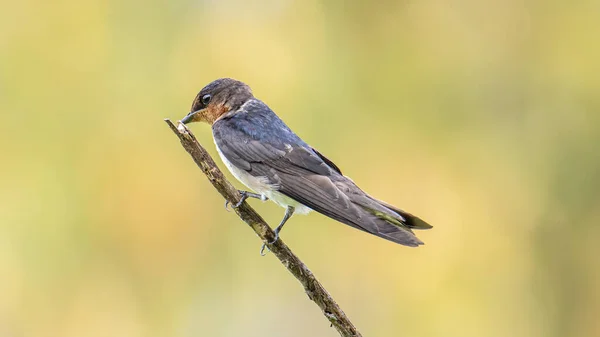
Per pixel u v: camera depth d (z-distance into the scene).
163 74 12.52
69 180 11.86
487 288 12.09
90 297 11.59
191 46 12.70
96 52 12.45
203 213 11.99
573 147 13.12
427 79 13.05
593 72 13.22
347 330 7.58
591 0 13.33
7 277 11.45
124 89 12.39
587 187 13.00
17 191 11.78
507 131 13.12
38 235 11.61
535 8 13.55
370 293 12.18
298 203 8.91
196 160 7.57
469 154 12.86
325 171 8.93
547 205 12.87
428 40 13.22
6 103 12.09
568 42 13.41
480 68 13.29
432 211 12.40
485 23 13.49
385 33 13.12
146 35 12.61
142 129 12.23
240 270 12.08
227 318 11.92
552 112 13.33
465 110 13.08
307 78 12.67
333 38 12.95
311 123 12.45
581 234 12.84
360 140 12.61
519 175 12.83
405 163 12.62
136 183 11.95
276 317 12.41
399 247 12.08
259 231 7.67
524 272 12.40
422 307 11.96
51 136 12.04
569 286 12.62
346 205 8.26
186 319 11.77
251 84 12.60
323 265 12.27
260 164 9.07
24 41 12.34
